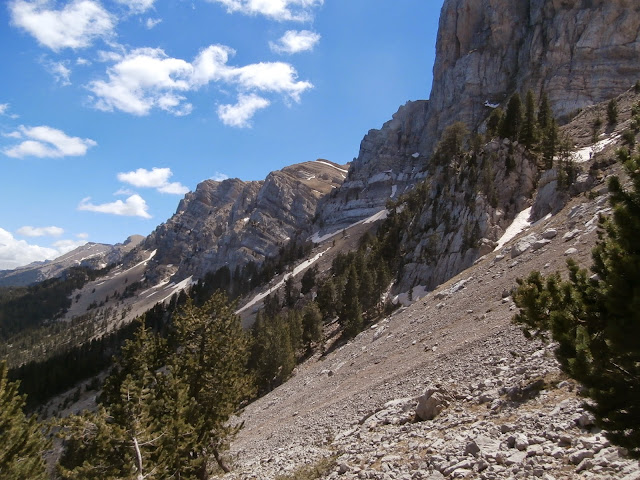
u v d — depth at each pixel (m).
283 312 130.25
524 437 13.00
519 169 83.62
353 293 89.12
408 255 91.75
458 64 179.50
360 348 56.03
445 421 17.92
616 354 9.10
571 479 10.14
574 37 141.62
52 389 134.50
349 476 15.80
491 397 18.38
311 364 78.06
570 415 13.27
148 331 31.70
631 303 8.55
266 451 31.27
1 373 27.14
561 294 11.79
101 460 22.31
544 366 18.50
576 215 46.75
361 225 184.38
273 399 58.16
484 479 11.56
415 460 14.83
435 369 28.41
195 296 196.75
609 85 130.62
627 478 9.08
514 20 167.38
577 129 102.38
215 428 30.28
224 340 33.94
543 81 142.38
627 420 9.05
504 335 26.59
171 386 28.02
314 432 29.59
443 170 101.50
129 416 22.89
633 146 10.29
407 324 50.75
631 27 133.75
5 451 25.58
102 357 155.00
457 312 42.38
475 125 159.88
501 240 72.94
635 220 9.18
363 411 28.02
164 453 23.67
